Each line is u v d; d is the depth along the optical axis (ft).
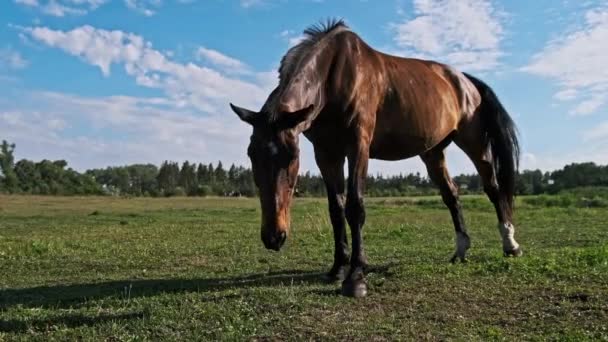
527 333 12.57
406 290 16.98
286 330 13.03
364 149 18.12
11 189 211.61
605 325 12.80
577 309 14.16
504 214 24.04
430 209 72.28
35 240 35.01
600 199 80.84
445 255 25.67
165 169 288.10
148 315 14.42
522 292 16.19
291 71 17.21
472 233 38.47
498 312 14.35
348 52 18.38
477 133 24.25
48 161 239.71
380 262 23.86
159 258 27.35
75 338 12.80
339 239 19.81
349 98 17.94
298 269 23.17
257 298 15.84
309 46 17.93
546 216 55.42
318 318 13.94
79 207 96.17
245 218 64.44
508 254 23.40
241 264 25.00
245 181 249.75
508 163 24.20
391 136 20.24
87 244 33.55
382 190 171.32
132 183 298.15
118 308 15.70
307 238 35.12
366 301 15.75
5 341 12.69
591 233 36.35
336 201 19.75
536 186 166.20
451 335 12.51
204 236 39.17
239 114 15.81
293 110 16.24
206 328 13.30
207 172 284.41
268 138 15.44
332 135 18.78
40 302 17.26
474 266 20.24
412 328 13.08
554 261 19.83
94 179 255.50
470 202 77.36
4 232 45.39
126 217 67.51
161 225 51.85
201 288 18.78
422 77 21.43
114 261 26.48
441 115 21.76
